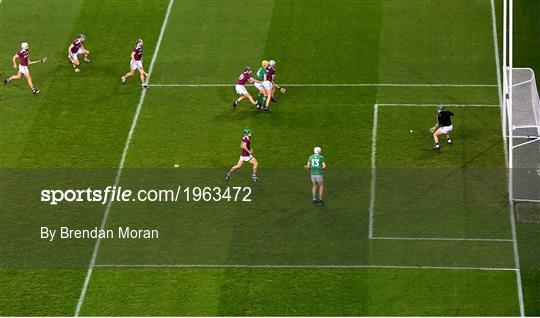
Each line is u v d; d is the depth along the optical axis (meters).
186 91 120.88
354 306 98.06
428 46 125.19
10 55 126.50
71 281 101.44
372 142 113.62
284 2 132.00
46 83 122.38
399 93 119.25
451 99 118.31
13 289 100.81
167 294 99.81
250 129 115.62
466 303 97.81
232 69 123.31
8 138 115.81
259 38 127.31
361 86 120.31
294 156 112.44
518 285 99.12
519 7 130.25
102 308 98.94
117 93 120.88
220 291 99.94
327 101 118.75
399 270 100.94
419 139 113.69
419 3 131.25
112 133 116.00
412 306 97.81
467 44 125.38
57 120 117.75
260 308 98.25
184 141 114.75
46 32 129.38
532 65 123.00
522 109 115.75
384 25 128.25
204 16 130.62
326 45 125.88
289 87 120.69
